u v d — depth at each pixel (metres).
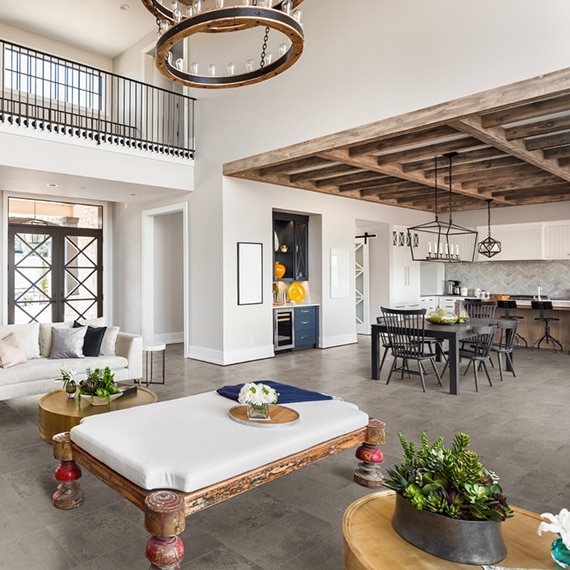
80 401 3.47
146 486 1.94
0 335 4.69
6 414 4.32
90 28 8.25
